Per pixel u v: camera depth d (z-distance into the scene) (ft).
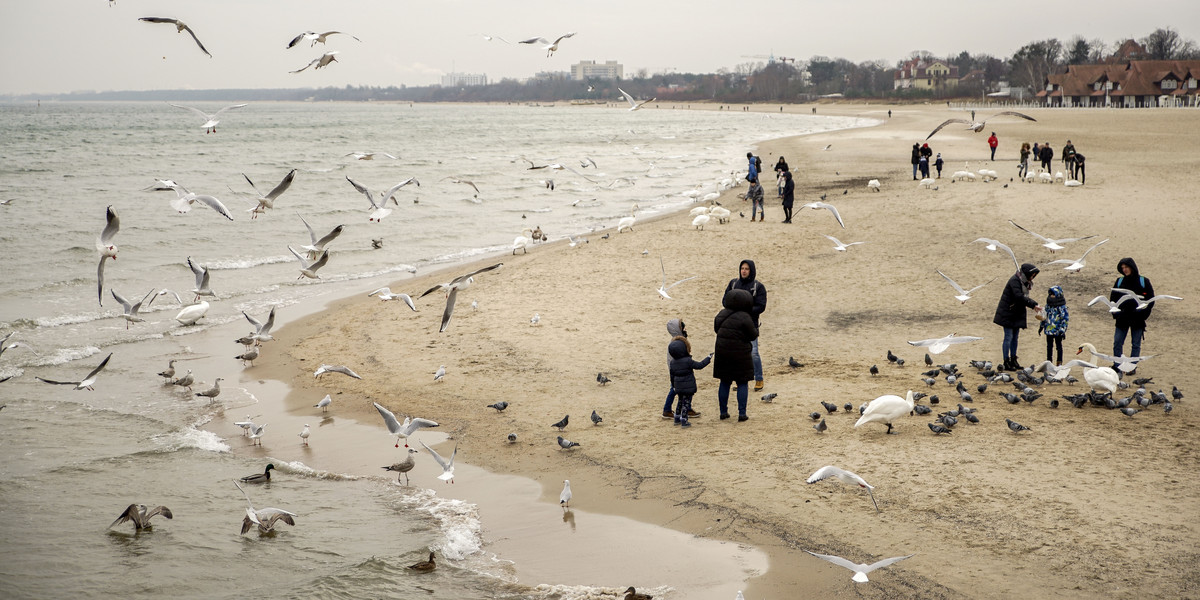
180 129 449.06
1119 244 80.69
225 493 38.73
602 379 51.34
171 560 32.50
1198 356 50.88
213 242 102.32
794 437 41.42
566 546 33.12
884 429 41.68
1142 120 315.37
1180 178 128.77
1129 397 44.21
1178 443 38.37
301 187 162.91
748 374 43.68
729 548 32.12
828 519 33.40
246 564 32.22
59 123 523.70
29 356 59.16
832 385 48.80
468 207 137.08
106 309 72.02
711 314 66.64
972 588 28.22
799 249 88.17
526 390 51.01
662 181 179.52
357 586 30.37
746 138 345.72
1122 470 35.70
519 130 467.52
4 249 93.76
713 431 43.11
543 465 40.57
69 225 110.32
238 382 54.80
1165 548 29.60
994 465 36.78
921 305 65.41
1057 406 43.96
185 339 64.34
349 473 40.96
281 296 77.82
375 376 54.80
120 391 52.85
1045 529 31.30
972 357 53.26
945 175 152.35
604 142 337.72
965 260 78.89
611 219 123.65
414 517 36.14
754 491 36.11
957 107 531.91
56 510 36.68
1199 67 445.37
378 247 100.78
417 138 377.30
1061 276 71.36
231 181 173.06
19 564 32.09
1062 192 115.85
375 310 71.72
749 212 115.96
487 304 71.36
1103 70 470.80
